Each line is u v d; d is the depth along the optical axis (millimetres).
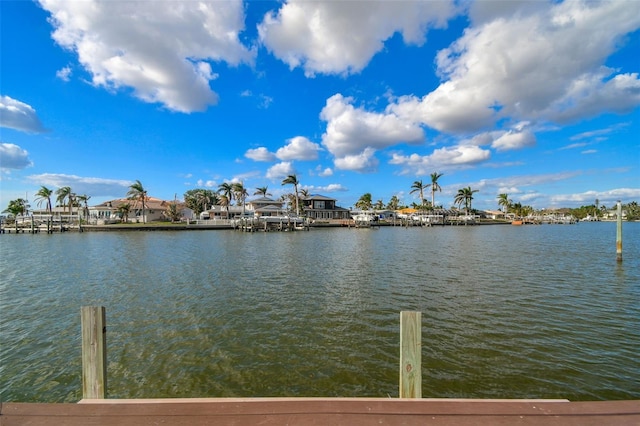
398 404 3557
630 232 58938
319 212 92500
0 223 60594
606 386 6645
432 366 7469
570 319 10406
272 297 13180
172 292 14078
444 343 8664
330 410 3467
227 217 82062
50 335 9570
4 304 12516
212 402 3609
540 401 3592
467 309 11484
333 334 9398
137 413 3445
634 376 6996
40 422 3330
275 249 30641
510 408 3479
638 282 15625
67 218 72188
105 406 3547
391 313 11148
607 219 155750
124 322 10461
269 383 6945
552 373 7133
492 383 6789
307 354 8180
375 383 6918
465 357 7887
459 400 3633
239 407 3521
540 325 9891
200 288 14758
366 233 57844
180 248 31609
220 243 36969
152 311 11500
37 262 22938
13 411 3465
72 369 7609
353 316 10867
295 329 9773
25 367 7703
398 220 97312
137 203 84125
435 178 96062
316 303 12320
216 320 10555
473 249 30406
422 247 32438
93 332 3910
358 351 8336
